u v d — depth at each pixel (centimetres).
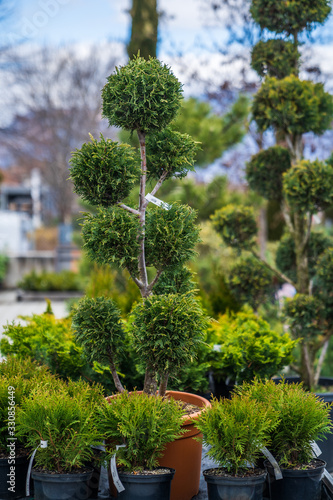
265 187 523
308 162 457
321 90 483
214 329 445
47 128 2577
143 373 391
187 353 302
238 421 278
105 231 296
